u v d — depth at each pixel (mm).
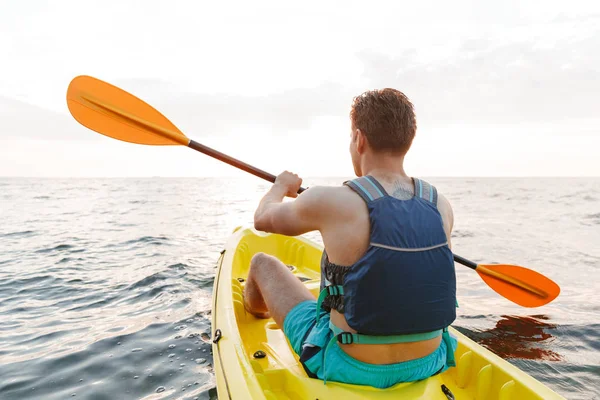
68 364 2652
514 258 6199
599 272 5270
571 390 2352
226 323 2074
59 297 4094
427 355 1340
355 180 1278
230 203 21078
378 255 1175
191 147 2367
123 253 6379
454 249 7016
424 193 1316
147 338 3033
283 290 1688
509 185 61625
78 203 20234
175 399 2244
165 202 21641
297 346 1531
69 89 2369
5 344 2982
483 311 3654
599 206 18312
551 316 3525
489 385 1736
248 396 1432
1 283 4602
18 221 11391
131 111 2395
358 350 1297
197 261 5684
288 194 1754
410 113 1322
